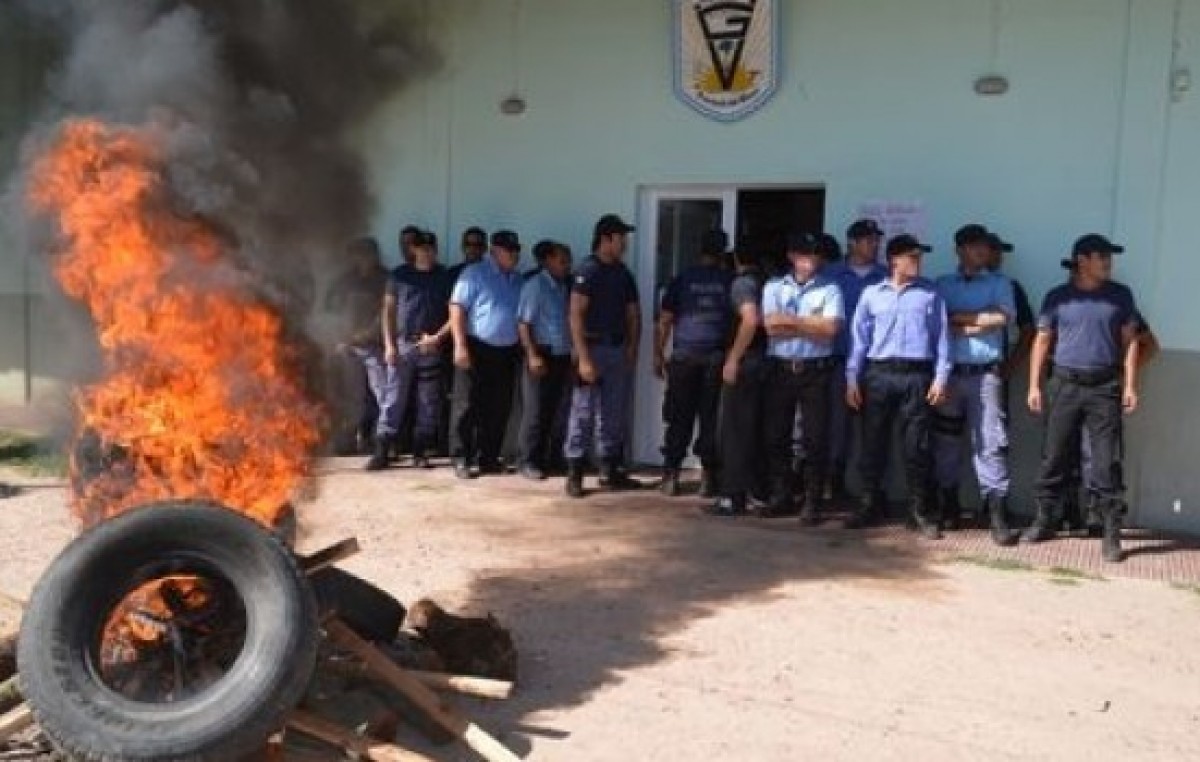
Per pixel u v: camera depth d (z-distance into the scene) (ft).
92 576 12.73
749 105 31.58
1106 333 25.08
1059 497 26.40
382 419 32.94
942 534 26.76
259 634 12.75
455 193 35.76
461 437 32.24
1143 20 27.25
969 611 21.12
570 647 18.76
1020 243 28.94
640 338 33.73
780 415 27.71
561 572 22.93
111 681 13.55
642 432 34.01
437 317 33.42
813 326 27.02
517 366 33.30
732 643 19.12
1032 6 28.40
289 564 13.15
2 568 21.85
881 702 16.92
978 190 29.30
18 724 13.28
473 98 35.27
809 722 16.16
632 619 20.21
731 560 24.12
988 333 26.53
